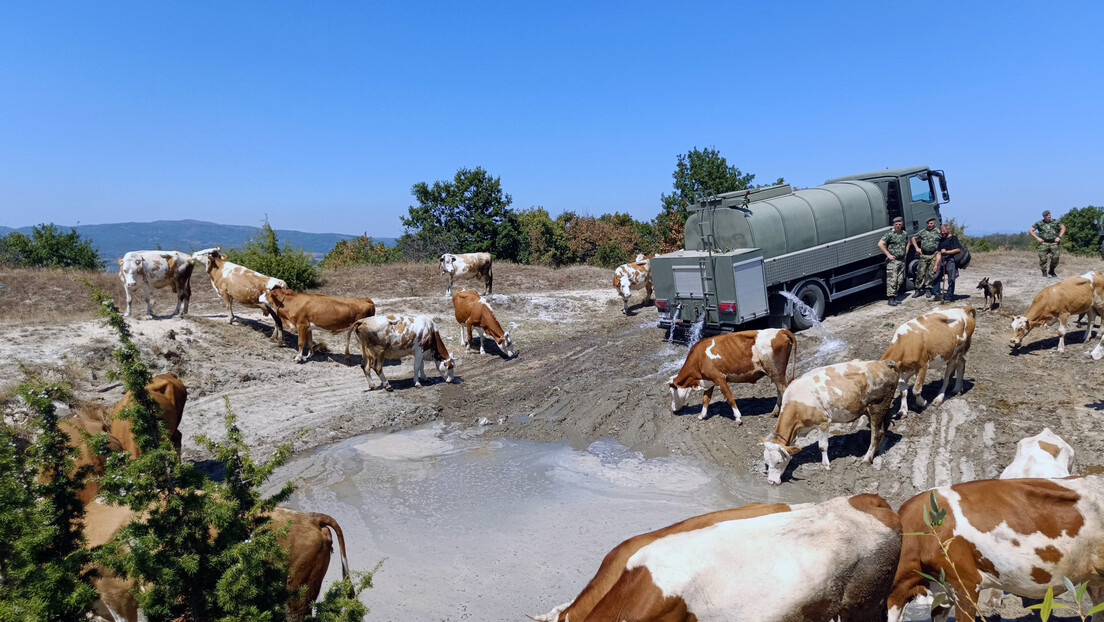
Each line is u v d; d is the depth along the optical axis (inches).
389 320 540.4
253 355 604.7
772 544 158.1
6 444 150.1
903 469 343.9
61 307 749.3
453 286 1011.3
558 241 2129.7
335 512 346.3
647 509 332.2
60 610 134.7
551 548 298.5
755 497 336.2
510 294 960.3
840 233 628.7
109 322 141.6
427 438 456.4
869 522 160.4
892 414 406.3
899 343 393.4
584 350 652.1
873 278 673.0
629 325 743.1
